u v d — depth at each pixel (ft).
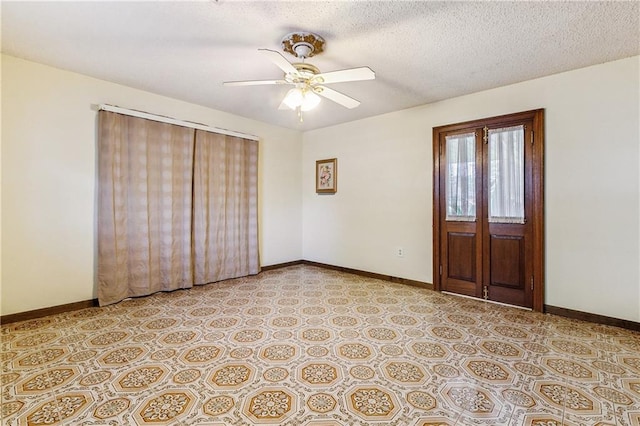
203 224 12.64
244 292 11.82
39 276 9.12
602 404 5.30
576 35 7.30
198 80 10.18
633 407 5.22
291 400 5.40
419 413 5.08
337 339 7.79
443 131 11.88
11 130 8.66
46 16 6.69
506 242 10.51
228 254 13.64
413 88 10.67
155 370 6.30
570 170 9.29
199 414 5.03
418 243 12.65
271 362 6.64
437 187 12.05
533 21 6.73
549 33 7.23
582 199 9.11
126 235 10.59
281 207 16.17
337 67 9.02
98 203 10.08
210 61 8.82
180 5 6.28
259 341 7.64
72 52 8.35
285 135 16.29
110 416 4.97
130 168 10.66
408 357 6.89
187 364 6.54
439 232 12.05
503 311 9.86
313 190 16.63
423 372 6.29
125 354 6.93
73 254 9.71
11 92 8.63
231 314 9.48
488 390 5.71
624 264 8.53
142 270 10.96
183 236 12.13
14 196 8.73
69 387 5.71
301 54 7.75
